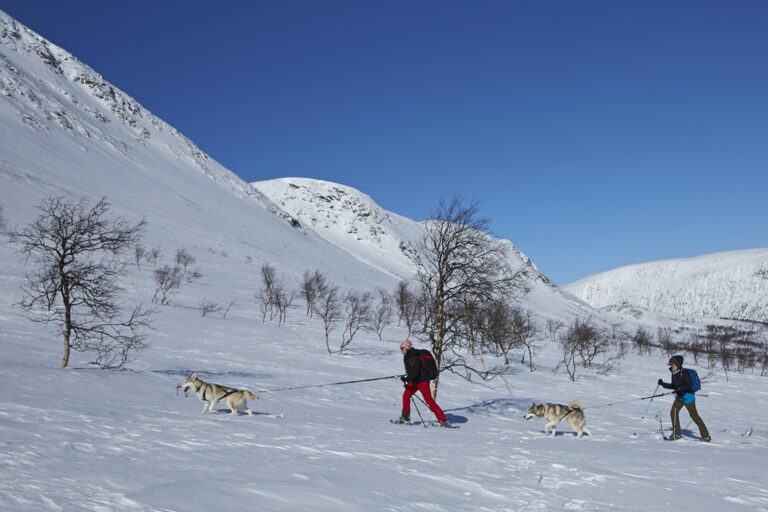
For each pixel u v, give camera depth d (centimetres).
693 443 1067
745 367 8094
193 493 384
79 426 684
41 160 9481
